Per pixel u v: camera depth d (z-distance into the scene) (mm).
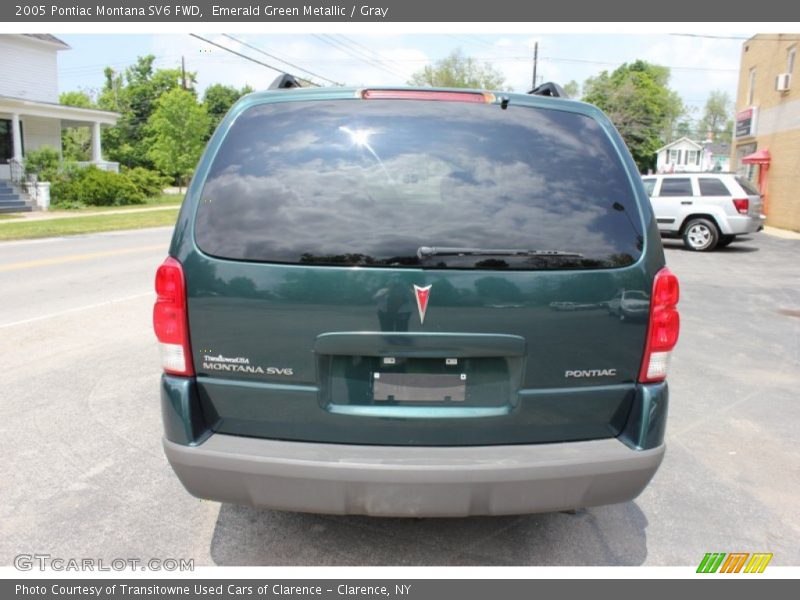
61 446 3986
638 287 2512
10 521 3139
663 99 70188
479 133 2549
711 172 15281
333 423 2486
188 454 2434
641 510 3381
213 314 2463
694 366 6043
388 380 2477
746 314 8344
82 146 42188
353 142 2518
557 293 2451
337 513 2420
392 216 2438
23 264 11406
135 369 5547
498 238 2436
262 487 2404
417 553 2955
